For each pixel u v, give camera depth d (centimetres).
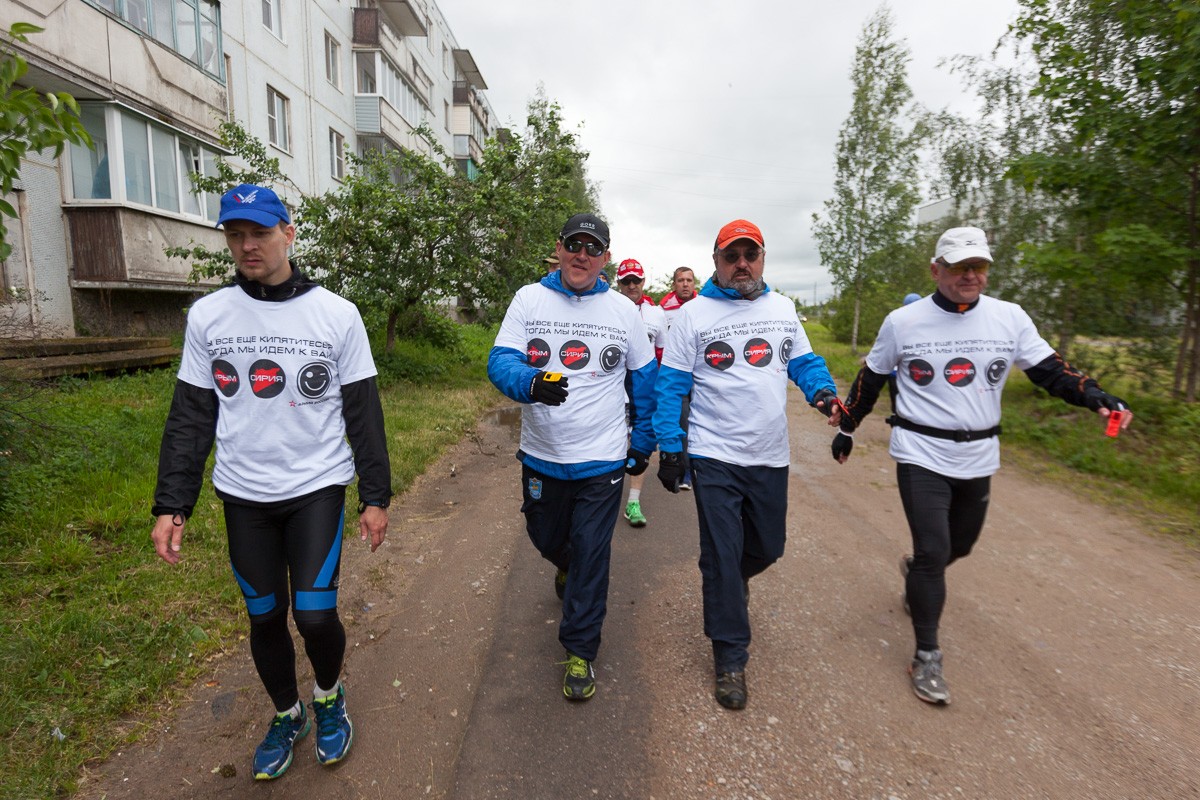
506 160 1157
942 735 270
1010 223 1198
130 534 412
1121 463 674
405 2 2330
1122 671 318
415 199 1084
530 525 321
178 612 335
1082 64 815
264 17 1641
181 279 1184
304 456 232
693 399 320
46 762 235
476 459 716
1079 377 290
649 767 250
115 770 243
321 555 231
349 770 248
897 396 319
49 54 912
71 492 460
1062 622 366
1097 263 825
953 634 351
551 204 1230
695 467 311
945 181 1348
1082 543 489
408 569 425
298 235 1094
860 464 736
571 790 238
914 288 1858
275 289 227
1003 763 254
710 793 237
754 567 326
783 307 319
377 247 1050
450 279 1090
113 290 1138
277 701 247
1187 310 824
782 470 312
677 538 487
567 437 293
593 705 287
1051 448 758
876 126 1888
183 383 226
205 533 424
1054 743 266
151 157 1130
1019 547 479
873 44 1875
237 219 212
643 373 312
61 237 1052
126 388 786
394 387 1066
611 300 305
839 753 259
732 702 284
